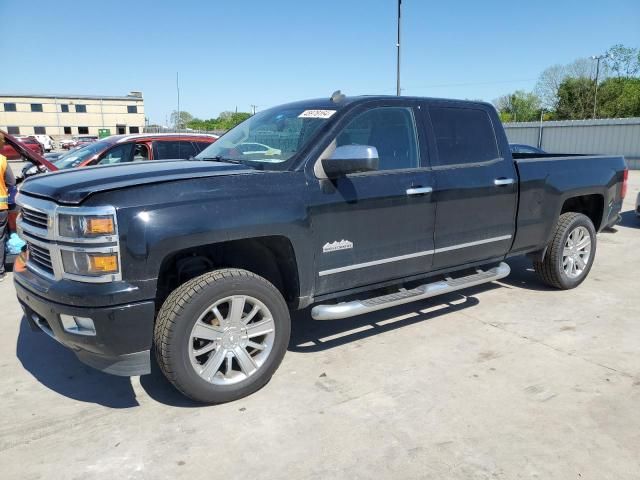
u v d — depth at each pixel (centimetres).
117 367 312
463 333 454
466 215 449
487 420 319
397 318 492
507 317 492
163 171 336
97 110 7512
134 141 861
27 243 354
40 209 315
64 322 308
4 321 496
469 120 463
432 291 431
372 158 342
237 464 280
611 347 424
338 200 369
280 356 359
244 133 436
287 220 343
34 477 272
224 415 328
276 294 350
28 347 437
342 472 273
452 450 290
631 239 866
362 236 386
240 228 324
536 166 505
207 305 321
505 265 499
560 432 306
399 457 284
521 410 330
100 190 296
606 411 328
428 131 429
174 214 304
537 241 520
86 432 312
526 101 7988
